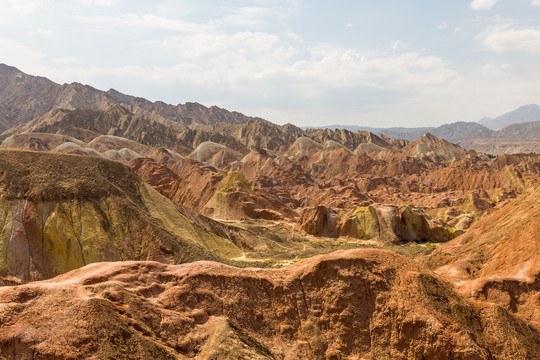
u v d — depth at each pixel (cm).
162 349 2603
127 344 2544
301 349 3055
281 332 3123
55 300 2739
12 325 2581
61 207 6141
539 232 4428
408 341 2930
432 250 6769
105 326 2567
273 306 3231
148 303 2938
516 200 6391
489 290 3756
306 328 3139
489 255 4919
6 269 5459
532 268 3956
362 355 2986
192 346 2802
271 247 9100
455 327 2881
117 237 6294
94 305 2653
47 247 5766
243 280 3291
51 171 6669
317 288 3278
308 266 3375
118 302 2834
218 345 2794
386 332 3009
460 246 6378
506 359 2831
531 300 3662
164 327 2834
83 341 2511
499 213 6538
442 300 3059
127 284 3108
